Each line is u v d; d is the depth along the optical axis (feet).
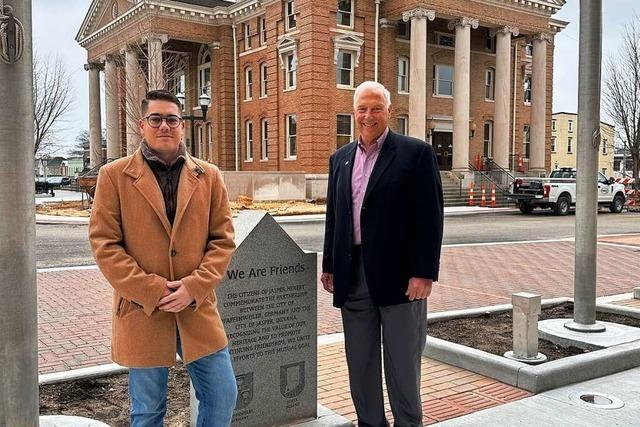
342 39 98.94
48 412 13.19
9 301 9.24
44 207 89.35
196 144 131.13
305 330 12.60
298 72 100.58
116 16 125.18
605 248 47.09
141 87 107.45
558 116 211.61
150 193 8.90
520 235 58.13
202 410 9.64
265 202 85.97
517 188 88.38
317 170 97.55
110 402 13.88
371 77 103.76
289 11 104.27
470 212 86.89
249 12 113.80
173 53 126.72
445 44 115.75
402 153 11.41
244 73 117.80
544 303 23.54
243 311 11.72
